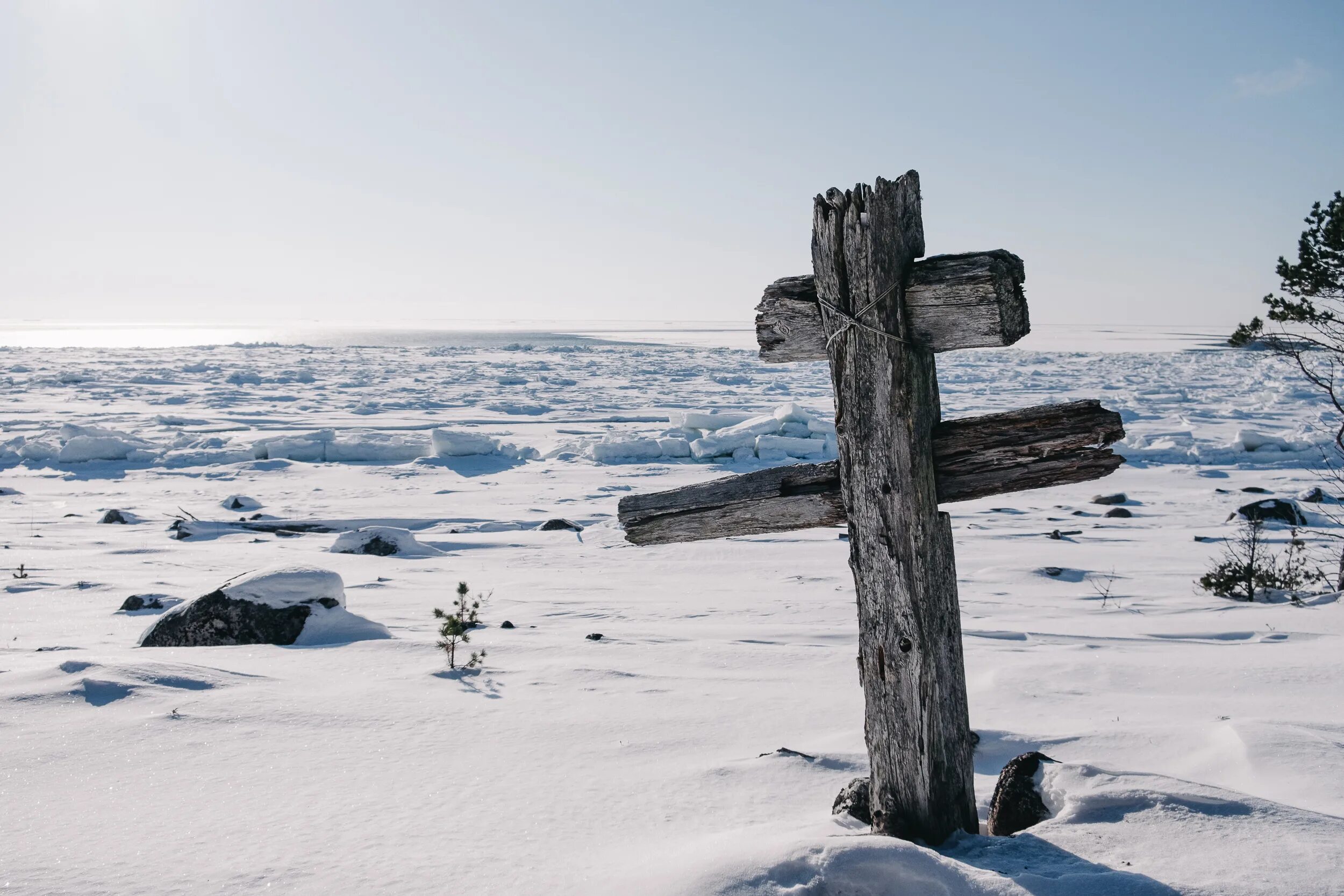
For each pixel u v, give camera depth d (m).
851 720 4.96
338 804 3.58
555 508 23.19
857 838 2.73
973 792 3.21
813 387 62.62
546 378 66.69
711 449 32.44
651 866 2.84
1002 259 2.96
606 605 10.31
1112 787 3.21
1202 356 97.94
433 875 2.90
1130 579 12.84
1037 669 6.16
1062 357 95.25
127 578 11.92
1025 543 16.69
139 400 49.22
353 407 47.16
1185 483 26.16
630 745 4.52
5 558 13.98
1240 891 2.48
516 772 4.05
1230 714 4.95
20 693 5.03
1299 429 33.81
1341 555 13.02
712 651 6.95
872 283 3.06
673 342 154.62
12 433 37.06
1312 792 3.48
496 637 7.68
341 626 7.69
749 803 3.69
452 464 30.41
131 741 4.30
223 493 25.52
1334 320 11.63
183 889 2.77
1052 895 2.50
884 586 3.10
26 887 2.76
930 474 3.08
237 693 5.19
